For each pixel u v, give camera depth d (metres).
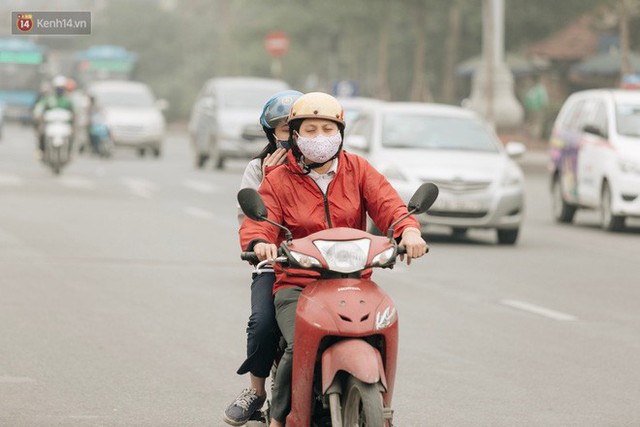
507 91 83.88
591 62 120.62
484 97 83.94
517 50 141.00
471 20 137.50
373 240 13.54
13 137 117.38
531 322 25.94
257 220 13.73
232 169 75.88
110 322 24.91
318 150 13.83
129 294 28.33
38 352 22.02
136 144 86.25
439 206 39.94
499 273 33.50
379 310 13.16
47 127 66.12
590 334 24.69
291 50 156.88
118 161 82.62
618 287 31.33
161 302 27.34
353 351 12.91
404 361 21.75
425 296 29.11
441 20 147.38
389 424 13.26
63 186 58.31
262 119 15.34
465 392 19.50
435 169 40.31
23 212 45.44
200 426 17.27
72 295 28.03
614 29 126.00
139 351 22.19
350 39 141.62
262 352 14.52
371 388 12.87
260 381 15.12
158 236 39.31
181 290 29.03
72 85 82.75
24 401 18.53
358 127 45.03
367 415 12.71
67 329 24.12
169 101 188.00
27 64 156.00
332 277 13.55
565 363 21.84
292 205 14.23
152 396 18.92
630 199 44.78
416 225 13.95
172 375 20.33
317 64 159.12
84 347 22.48
